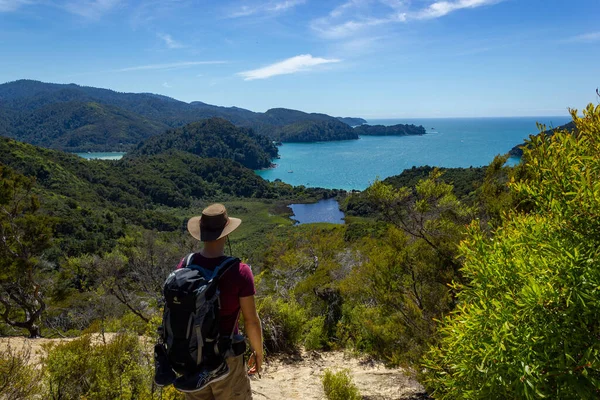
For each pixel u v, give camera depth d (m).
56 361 3.74
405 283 5.48
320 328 7.57
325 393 4.82
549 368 2.14
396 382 5.53
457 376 2.56
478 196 5.82
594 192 2.32
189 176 181.50
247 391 2.34
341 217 130.50
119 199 131.50
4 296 13.44
